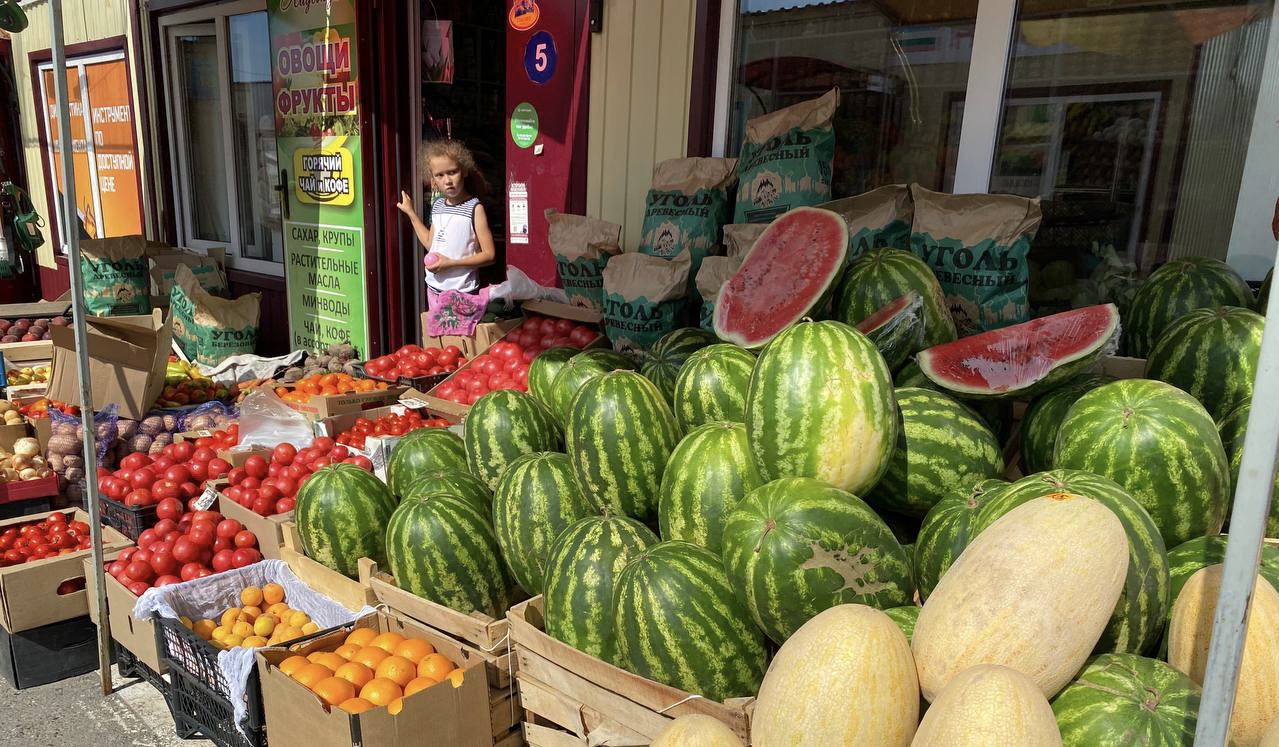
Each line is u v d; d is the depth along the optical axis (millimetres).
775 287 2916
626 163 5129
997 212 3252
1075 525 1590
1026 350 2549
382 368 5582
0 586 3539
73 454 4613
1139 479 2043
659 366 3432
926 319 2861
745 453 2281
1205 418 2072
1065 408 2447
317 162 6758
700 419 2654
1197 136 3551
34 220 9578
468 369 5078
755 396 2186
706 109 4680
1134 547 1770
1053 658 1535
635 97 4996
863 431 2078
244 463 4266
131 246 7582
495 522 2803
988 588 1569
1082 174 3805
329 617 3238
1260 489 1211
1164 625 1851
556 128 5422
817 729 1515
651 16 4809
